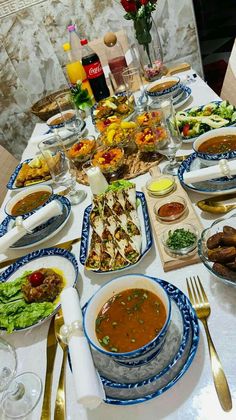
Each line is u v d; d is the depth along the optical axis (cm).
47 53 268
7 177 178
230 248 67
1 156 182
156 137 112
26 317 77
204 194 99
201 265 80
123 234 91
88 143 141
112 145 132
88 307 68
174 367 61
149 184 106
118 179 122
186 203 93
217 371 58
